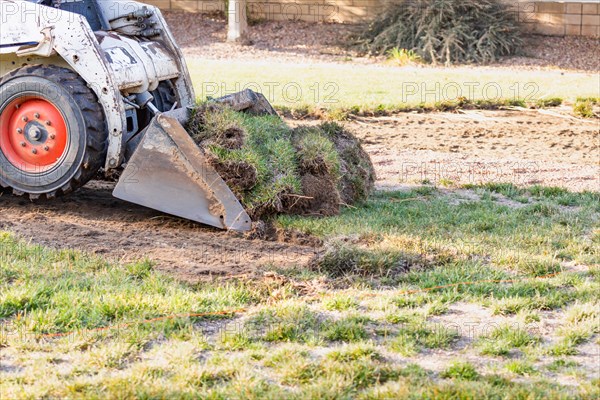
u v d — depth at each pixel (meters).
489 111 33.00
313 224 17.80
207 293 13.90
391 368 11.44
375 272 15.30
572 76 44.03
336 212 18.80
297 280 14.86
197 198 17.83
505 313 13.53
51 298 13.51
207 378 11.11
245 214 17.64
